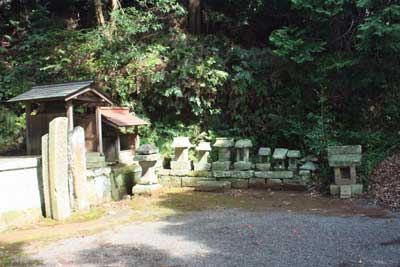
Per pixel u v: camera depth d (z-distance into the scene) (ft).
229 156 24.62
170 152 26.89
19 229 15.62
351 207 18.29
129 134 25.03
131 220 16.81
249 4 32.37
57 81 28.71
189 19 33.45
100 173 20.39
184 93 27.89
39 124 21.09
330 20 25.52
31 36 32.04
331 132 24.48
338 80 25.70
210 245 13.00
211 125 28.45
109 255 12.28
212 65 27.63
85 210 18.34
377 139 23.80
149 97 28.60
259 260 11.42
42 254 12.55
